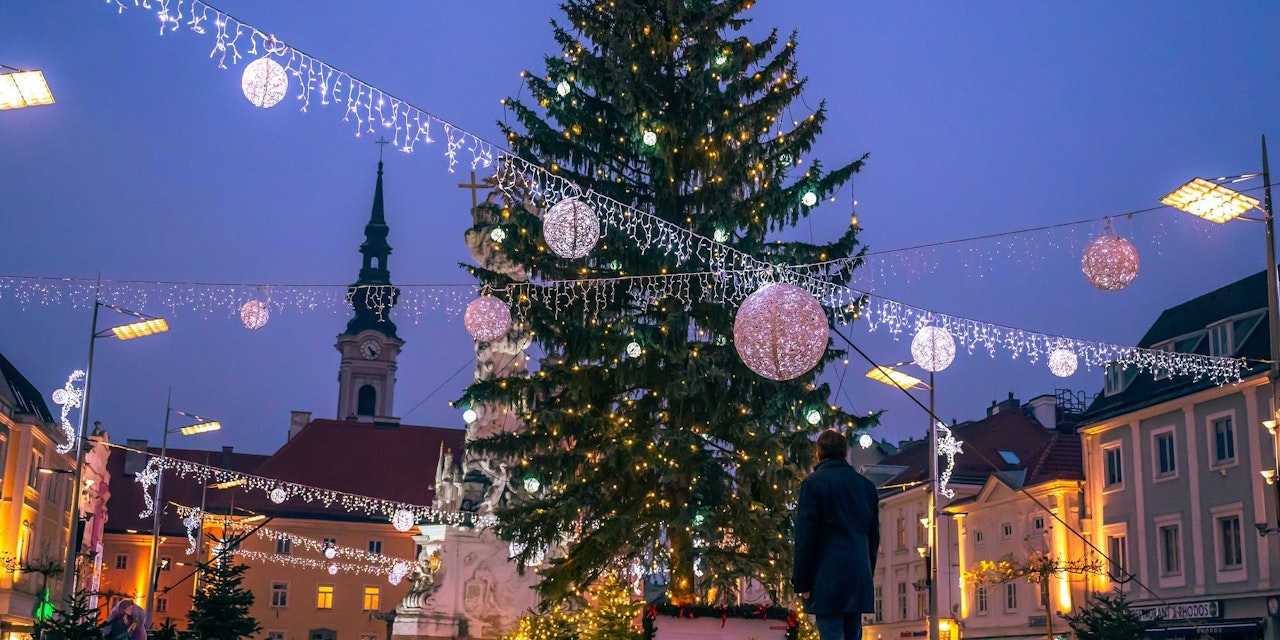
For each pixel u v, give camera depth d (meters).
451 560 44.38
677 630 12.45
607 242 23.30
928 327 18.31
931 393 32.62
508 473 43.38
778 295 11.26
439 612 43.78
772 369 11.23
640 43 24.20
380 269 125.31
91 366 31.77
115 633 18.27
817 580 7.19
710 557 22.16
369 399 110.38
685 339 22.80
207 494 80.88
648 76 24.42
